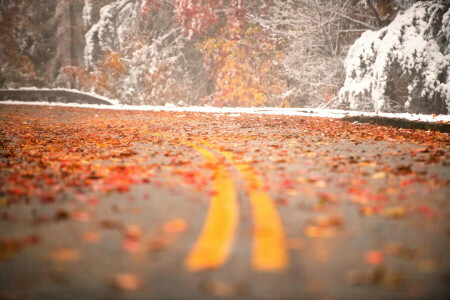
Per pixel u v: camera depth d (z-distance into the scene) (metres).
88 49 56.69
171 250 4.67
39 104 45.00
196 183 7.98
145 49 52.78
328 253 4.55
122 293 3.72
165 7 54.53
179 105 51.31
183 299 3.61
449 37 34.03
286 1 47.81
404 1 39.66
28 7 63.62
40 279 4.02
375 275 3.96
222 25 51.50
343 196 6.84
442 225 5.39
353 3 45.28
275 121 24.70
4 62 62.03
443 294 3.67
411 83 34.53
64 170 9.47
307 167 9.48
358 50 36.03
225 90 48.28
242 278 3.99
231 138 16.28
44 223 5.67
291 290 3.75
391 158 10.59
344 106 43.34
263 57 48.91
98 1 60.69
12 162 10.89
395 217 5.74
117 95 54.81
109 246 4.82
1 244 4.82
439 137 15.08
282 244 4.81
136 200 6.81
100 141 15.80
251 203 6.56
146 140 15.95
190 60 54.84
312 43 45.78
